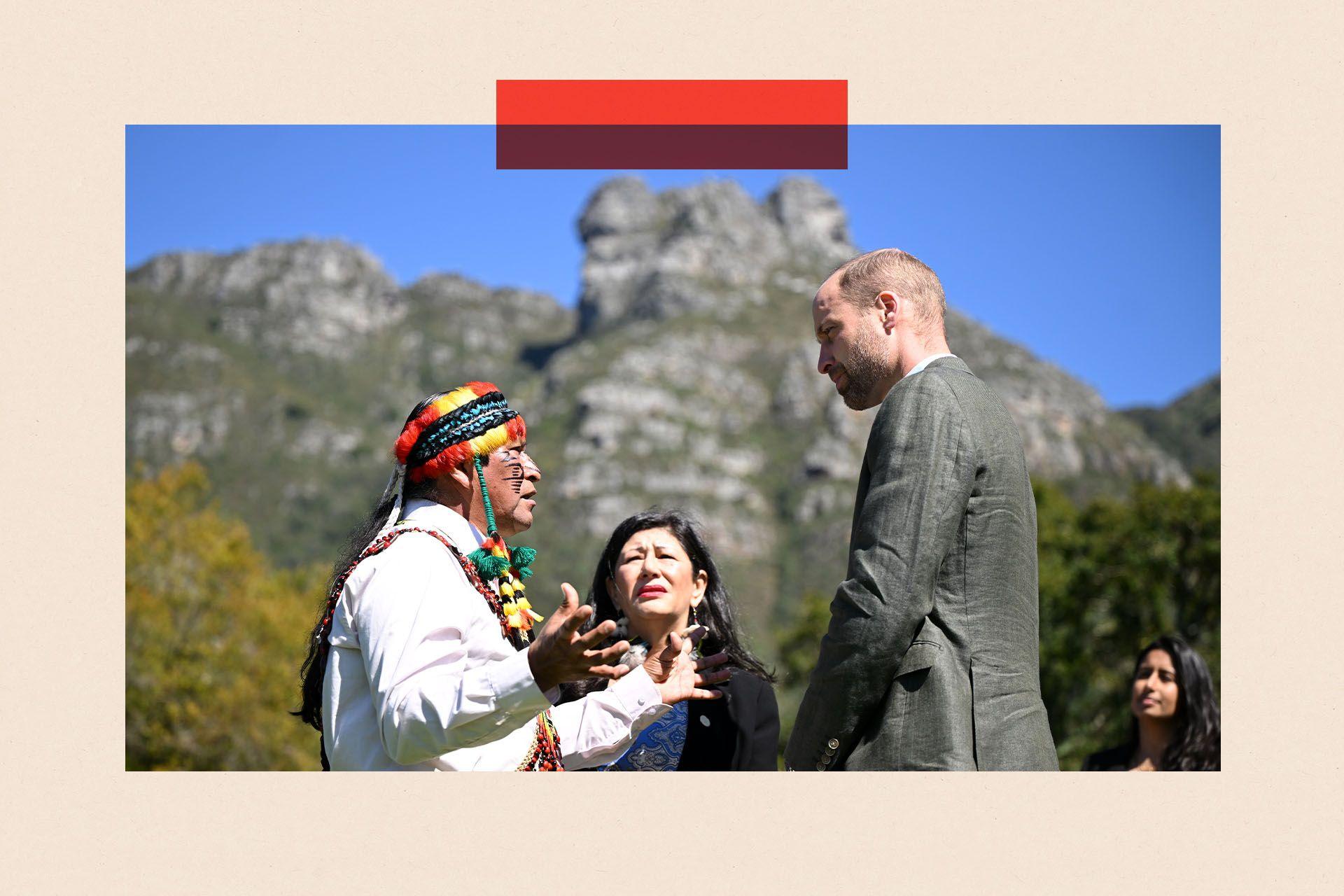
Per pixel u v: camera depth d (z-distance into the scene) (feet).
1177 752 17.47
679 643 9.41
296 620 107.04
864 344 10.68
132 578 101.09
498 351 506.89
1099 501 99.50
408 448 9.64
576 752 9.26
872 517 9.64
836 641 9.53
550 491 362.74
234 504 347.15
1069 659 89.20
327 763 8.95
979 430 9.75
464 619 8.73
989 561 9.67
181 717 95.04
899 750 9.51
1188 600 91.86
